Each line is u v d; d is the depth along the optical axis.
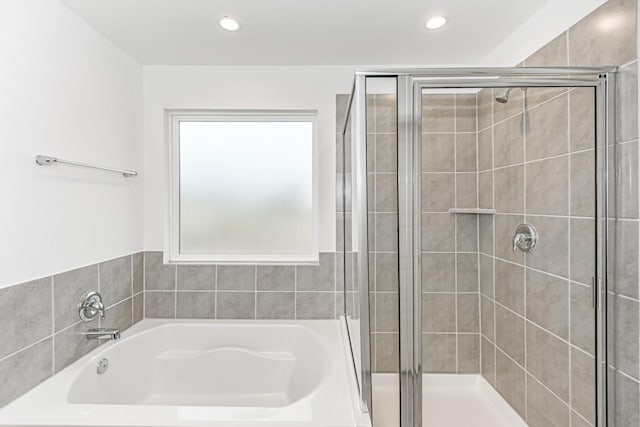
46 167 1.48
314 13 1.71
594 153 1.36
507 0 1.61
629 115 1.30
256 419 1.26
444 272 1.39
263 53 2.13
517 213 1.39
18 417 1.26
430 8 1.66
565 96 1.36
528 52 1.77
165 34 1.89
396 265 1.38
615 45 1.32
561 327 1.40
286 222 2.45
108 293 1.94
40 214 1.46
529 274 1.39
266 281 2.33
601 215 1.36
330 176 2.33
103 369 1.77
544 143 1.37
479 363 1.39
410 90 1.37
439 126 1.38
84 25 1.73
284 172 2.44
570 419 1.39
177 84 2.31
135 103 2.21
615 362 1.35
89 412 1.29
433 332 1.39
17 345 1.36
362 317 1.38
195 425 1.22
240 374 2.14
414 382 1.38
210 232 2.45
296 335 2.21
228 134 2.44
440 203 1.38
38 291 1.45
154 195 2.33
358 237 1.39
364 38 1.96
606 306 1.37
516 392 1.40
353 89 1.47
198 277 2.33
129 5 1.61
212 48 2.06
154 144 2.32
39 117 1.44
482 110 1.37
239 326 2.22
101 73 1.87
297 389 2.02
